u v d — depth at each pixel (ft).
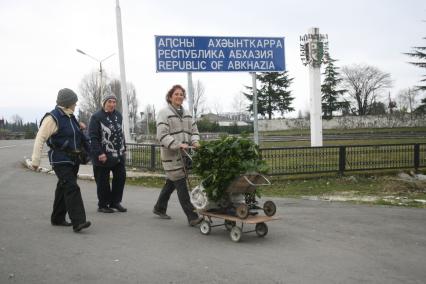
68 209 21.21
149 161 49.44
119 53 58.85
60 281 14.75
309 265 16.67
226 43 48.70
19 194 33.53
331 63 234.58
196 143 22.11
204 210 21.33
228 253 18.15
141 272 15.69
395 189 40.34
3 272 15.55
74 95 21.66
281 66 50.39
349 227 23.56
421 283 15.02
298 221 24.97
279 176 44.01
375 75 291.79
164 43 47.09
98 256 17.53
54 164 21.17
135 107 221.25
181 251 18.38
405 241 20.71
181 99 22.95
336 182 43.52
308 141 109.81
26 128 291.58
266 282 14.82
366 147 50.75
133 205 29.30
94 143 25.52
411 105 314.35
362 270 16.24
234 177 20.16
